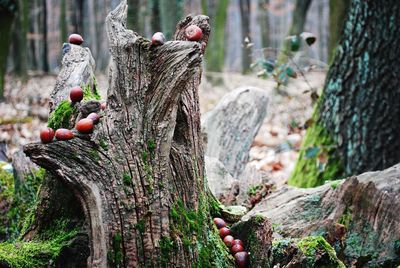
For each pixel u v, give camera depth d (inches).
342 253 71.9
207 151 102.0
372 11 107.7
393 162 109.1
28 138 149.9
